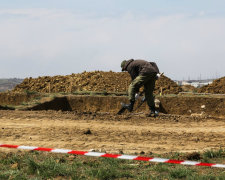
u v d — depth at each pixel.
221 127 17.08
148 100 15.45
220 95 35.81
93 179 7.54
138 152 10.70
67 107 32.50
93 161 8.91
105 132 14.27
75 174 7.79
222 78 44.72
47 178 7.61
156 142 12.83
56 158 9.20
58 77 48.47
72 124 15.80
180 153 10.26
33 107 27.11
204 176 7.63
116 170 8.12
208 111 31.38
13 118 16.95
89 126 15.47
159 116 19.98
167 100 32.31
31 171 7.91
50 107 30.08
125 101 32.59
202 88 43.75
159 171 8.30
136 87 14.96
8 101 37.03
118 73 47.66
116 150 11.00
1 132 13.38
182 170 8.09
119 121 17.53
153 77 14.93
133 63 14.98
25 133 13.41
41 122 16.12
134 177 7.78
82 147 11.38
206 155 9.86
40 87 45.00
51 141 12.18
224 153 9.93
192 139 13.50
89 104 32.78
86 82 44.72
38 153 9.77
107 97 32.97
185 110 31.88
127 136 13.68
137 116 19.42
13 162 8.69
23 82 47.03
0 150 10.15
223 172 8.16
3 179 7.48
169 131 15.19
